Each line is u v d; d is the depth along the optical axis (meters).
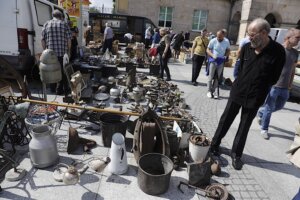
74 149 3.33
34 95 5.32
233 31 23.09
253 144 4.15
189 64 12.30
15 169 2.75
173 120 3.81
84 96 4.96
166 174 2.59
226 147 3.91
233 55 13.62
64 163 3.06
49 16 6.79
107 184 2.77
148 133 2.95
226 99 6.61
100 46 12.38
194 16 23.06
